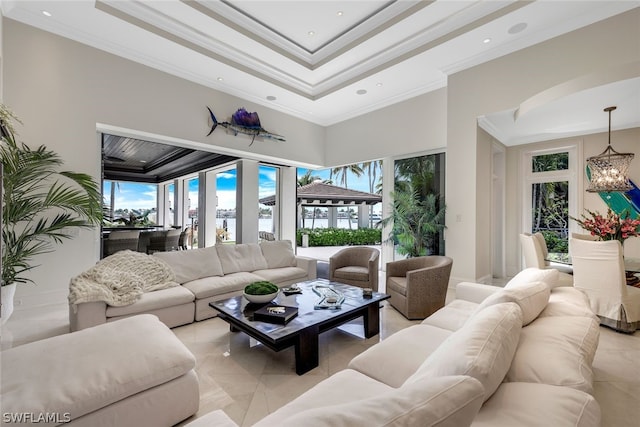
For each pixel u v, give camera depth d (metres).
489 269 4.79
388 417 0.60
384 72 4.68
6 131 2.71
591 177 4.36
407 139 5.52
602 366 2.21
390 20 3.82
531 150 5.35
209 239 7.41
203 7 3.61
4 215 3.02
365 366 1.49
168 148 6.15
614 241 2.82
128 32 3.68
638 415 1.69
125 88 4.10
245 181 6.17
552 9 3.24
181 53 4.14
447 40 3.82
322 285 3.28
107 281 2.68
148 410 1.45
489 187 4.80
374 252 4.11
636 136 4.41
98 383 1.33
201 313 3.13
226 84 5.12
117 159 7.27
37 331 2.82
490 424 0.82
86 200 3.50
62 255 3.61
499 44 3.89
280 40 4.32
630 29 3.08
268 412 1.73
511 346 1.12
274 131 6.11
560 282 3.39
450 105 4.55
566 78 3.48
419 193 5.48
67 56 3.63
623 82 3.15
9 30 3.27
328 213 12.56
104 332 1.77
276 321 2.27
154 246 6.08
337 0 3.51
